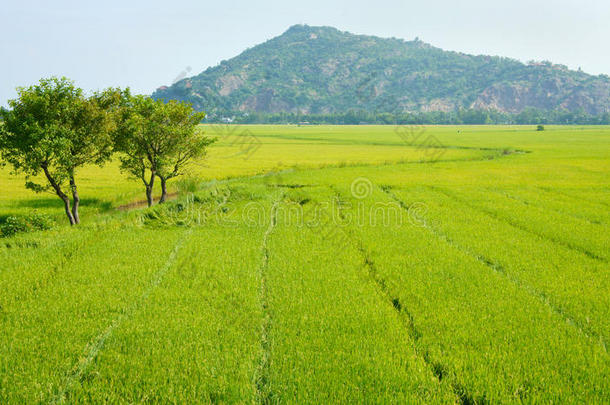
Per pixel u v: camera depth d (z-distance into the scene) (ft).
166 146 66.90
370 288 33.22
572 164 140.77
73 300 29.81
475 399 19.54
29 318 26.86
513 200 76.38
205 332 25.27
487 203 72.84
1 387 19.79
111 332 25.17
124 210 71.97
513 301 30.63
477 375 21.15
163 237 48.11
